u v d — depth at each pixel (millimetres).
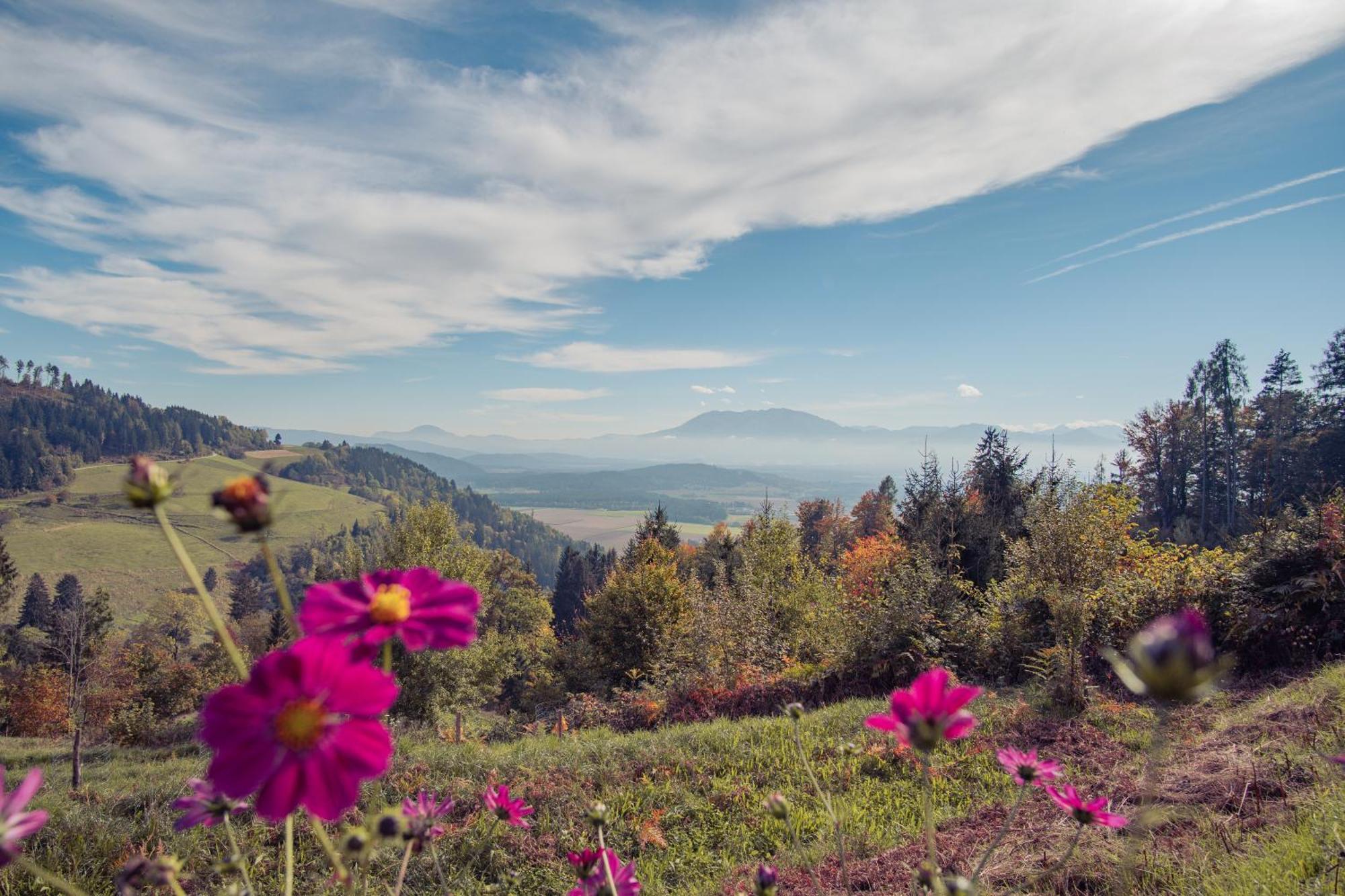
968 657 10766
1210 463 39031
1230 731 5723
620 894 1845
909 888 3908
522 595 39625
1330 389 35125
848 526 49156
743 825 5348
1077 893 3475
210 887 4500
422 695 16391
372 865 4902
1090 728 6699
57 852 5156
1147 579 9891
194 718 21453
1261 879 3033
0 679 21500
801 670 12008
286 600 981
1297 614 8016
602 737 9312
